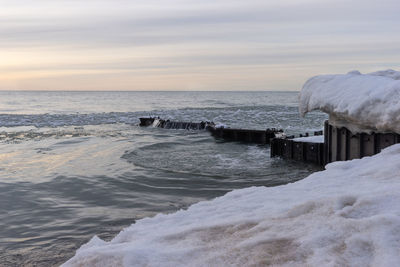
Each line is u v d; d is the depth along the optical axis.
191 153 23.38
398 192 4.01
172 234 4.11
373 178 5.58
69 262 3.61
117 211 11.25
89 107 87.94
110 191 13.71
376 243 2.99
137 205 11.88
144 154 22.73
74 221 10.32
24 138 30.89
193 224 4.50
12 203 12.18
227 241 3.66
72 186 14.52
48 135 33.22
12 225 10.03
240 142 29.78
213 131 34.22
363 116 11.88
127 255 3.41
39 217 10.70
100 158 21.09
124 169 17.77
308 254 3.09
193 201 12.35
